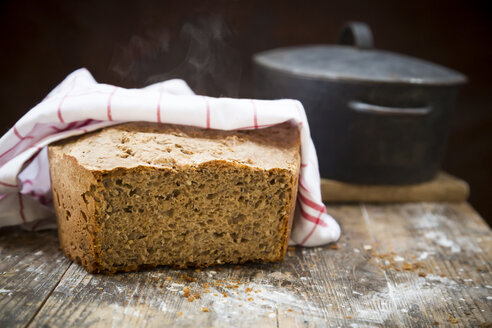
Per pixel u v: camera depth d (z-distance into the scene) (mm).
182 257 614
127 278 600
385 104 761
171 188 588
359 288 611
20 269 606
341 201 799
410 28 1049
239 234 616
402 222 750
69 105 610
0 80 1024
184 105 618
